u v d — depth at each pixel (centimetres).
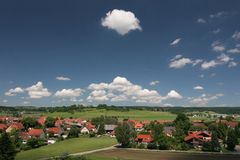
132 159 10106
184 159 10262
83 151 12238
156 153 11725
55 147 13650
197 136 14462
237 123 19850
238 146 14212
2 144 9638
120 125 13812
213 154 11569
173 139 13612
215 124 18750
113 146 13875
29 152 12169
